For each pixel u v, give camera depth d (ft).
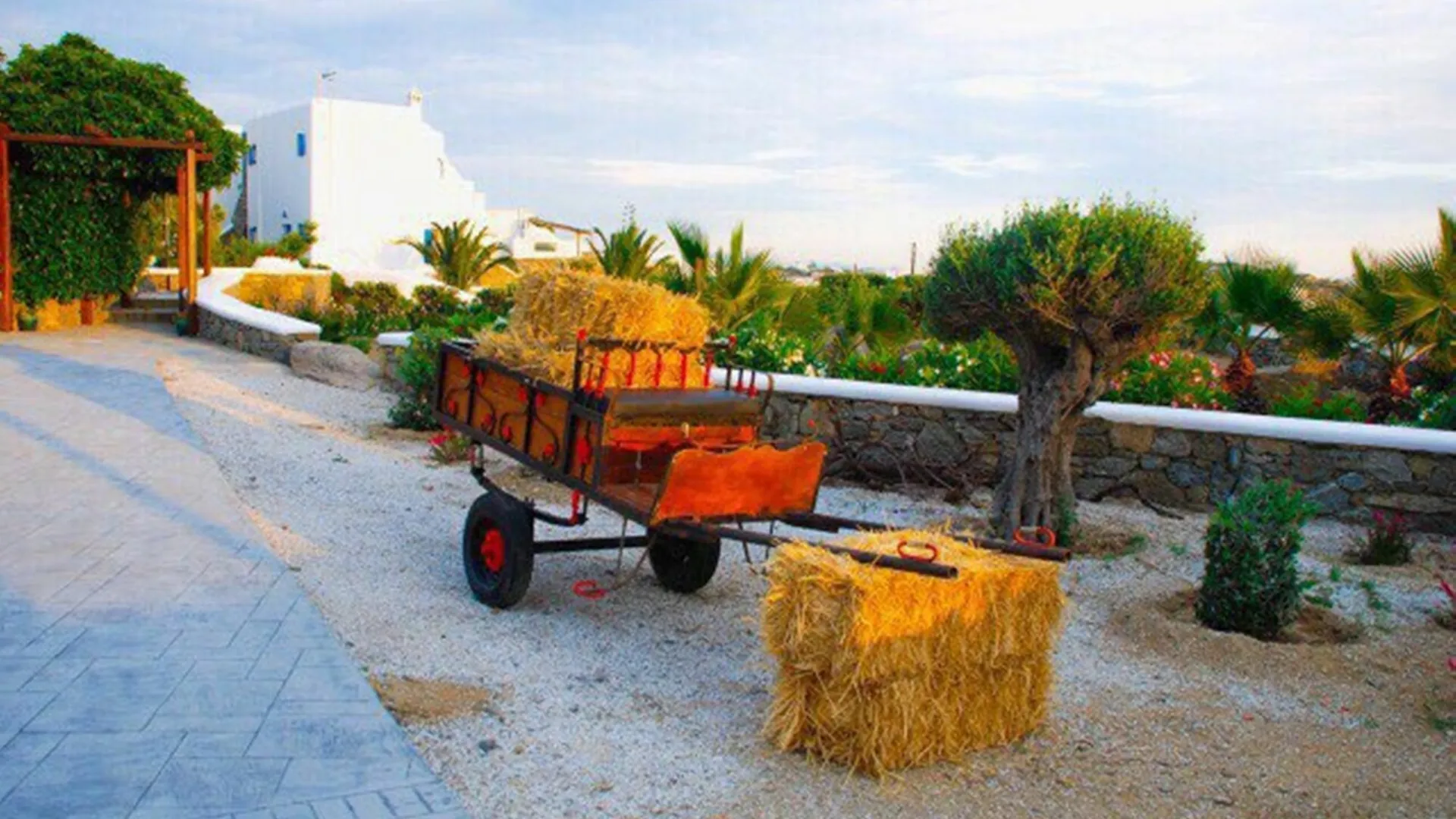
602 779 15.97
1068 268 25.40
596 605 24.09
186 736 15.92
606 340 22.41
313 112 135.85
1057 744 18.08
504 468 36.83
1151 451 34.09
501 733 17.31
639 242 61.77
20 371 50.78
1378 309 45.50
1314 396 43.80
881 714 16.33
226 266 106.63
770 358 41.75
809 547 17.37
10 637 19.40
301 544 26.86
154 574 23.26
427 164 145.38
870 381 40.27
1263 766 17.52
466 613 22.95
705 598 25.00
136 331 68.95
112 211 70.23
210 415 43.14
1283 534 23.07
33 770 14.71
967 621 17.04
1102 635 23.13
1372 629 23.65
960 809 15.72
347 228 139.54
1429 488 31.48
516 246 153.48
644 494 21.24
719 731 17.85
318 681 18.12
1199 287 26.45
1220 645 22.06
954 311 28.09
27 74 64.49
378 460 37.52
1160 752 17.92
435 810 14.34
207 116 70.64
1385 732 18.88
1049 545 18.24
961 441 35.83
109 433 37.88
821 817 15.28
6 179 63.41
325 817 13.96
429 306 84.12
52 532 26.17
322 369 53.21
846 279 79.56
